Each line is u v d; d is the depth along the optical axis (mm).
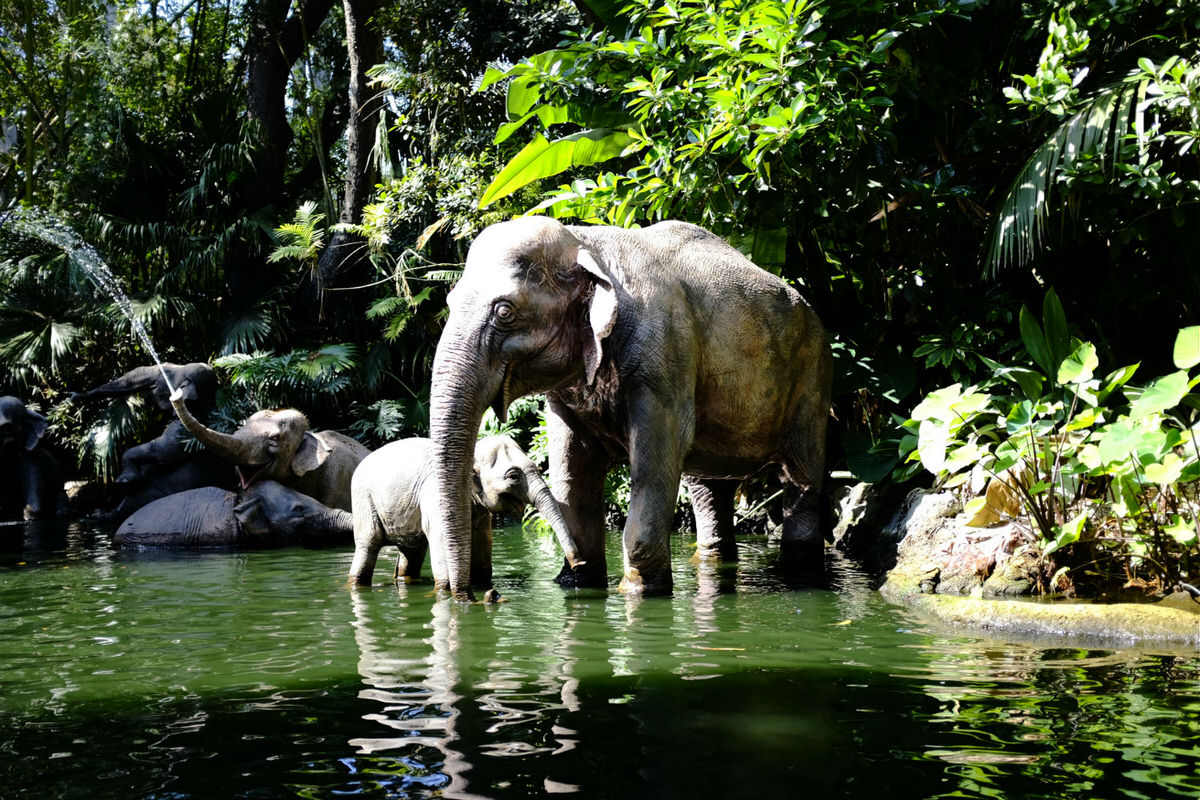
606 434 5875
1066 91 6508
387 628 4492
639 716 2922
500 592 5637
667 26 8023
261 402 14305
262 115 17750
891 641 4098
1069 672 3488
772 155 7270
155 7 21844
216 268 16406
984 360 7008
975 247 8250
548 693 3209
